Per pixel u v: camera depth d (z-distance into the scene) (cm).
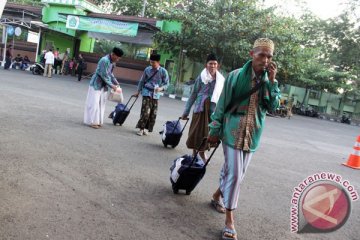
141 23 2270
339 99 3650
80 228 326
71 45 2967
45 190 396
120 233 329
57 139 625
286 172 680
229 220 359
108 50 3278
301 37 2261
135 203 403
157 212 389
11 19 2759
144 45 2766
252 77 353
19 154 505
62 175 452
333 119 3506
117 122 853
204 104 571
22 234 300
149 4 3612
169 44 2338
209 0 2211
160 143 743
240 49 2081
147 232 340
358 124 3488
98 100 779
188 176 431
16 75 1903
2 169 436
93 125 782
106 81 776
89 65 2817
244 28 2036
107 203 390
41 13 2895
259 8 2177
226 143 361
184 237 343
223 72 2403
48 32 2797
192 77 2492
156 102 791
